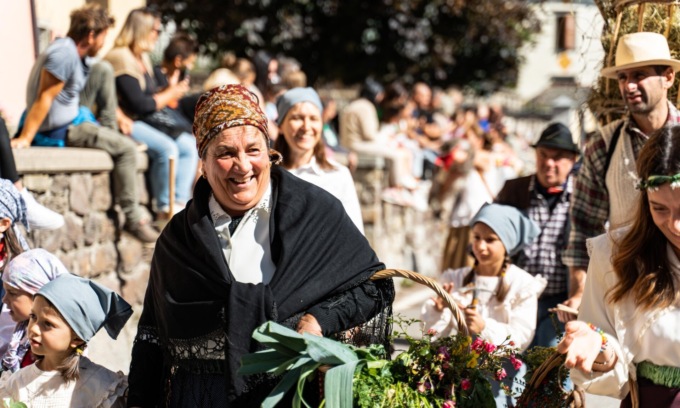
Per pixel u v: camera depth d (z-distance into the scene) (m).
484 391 3.99
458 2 24.11
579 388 3.99
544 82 39.09
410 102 19.44
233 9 22.36
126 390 4.49
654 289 3.73
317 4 23.67
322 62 24.06
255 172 4.08
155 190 9.90
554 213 6.61
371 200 13.70
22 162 7.54
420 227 16.91
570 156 6.63
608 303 3.88
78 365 4.46
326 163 6.27
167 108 10.23
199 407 4.07
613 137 5.43
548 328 6.37
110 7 12.61
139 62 9.99
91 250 8.79
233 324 3.94
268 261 4.14
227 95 4.10
